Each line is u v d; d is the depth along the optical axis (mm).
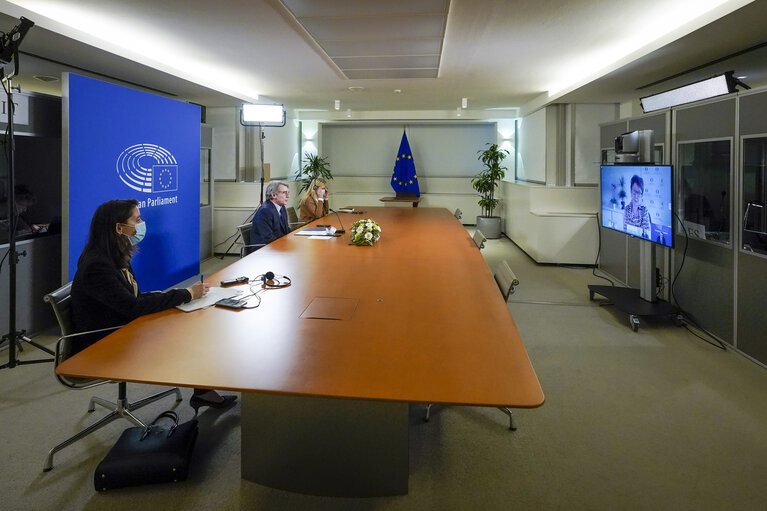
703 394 2959
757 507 1966
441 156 11102
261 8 3615
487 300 2410
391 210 6953
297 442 2020
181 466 2086
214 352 1749
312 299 2416
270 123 6520
